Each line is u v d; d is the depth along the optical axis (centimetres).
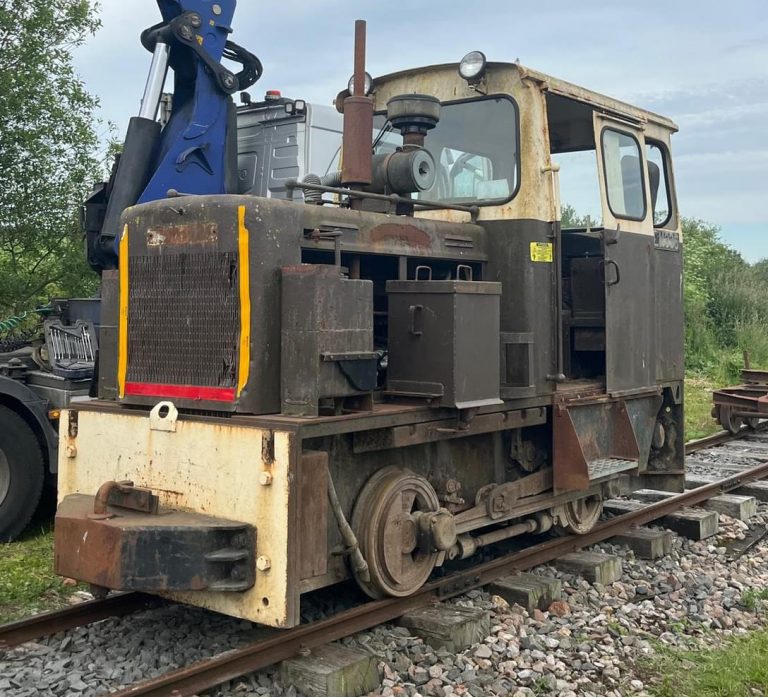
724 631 476
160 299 415
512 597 482
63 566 374
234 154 786
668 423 689
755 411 1053
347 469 426
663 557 600
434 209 539
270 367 388
